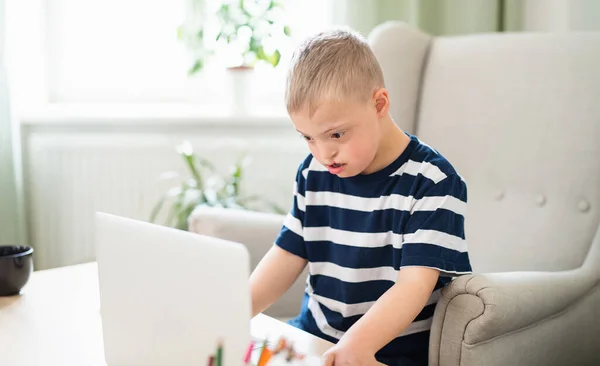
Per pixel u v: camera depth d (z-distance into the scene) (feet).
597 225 4.46
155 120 7.22
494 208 4.91
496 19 6.56
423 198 3.48
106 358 2.87
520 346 3.60
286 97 3.33
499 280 3.44
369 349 2.92
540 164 4.76
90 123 7.18
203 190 7.02
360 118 3.26
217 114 7.32
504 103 4.98
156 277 2.53
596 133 4.59
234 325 2.24
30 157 7.23
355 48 3.33
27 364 2.90
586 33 4.86
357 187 3.76
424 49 5.42
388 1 6.73
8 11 6.76
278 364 2.71
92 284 4.01
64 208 7.29
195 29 7.55
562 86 4.78
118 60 7.91
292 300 4.99
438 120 5.22
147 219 7.33
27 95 7.47
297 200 4.01
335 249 3.84
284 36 7.77
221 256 2.26
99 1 7.79
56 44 7.78
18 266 3.76
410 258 3.30
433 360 3.47
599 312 4.04
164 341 2.52
